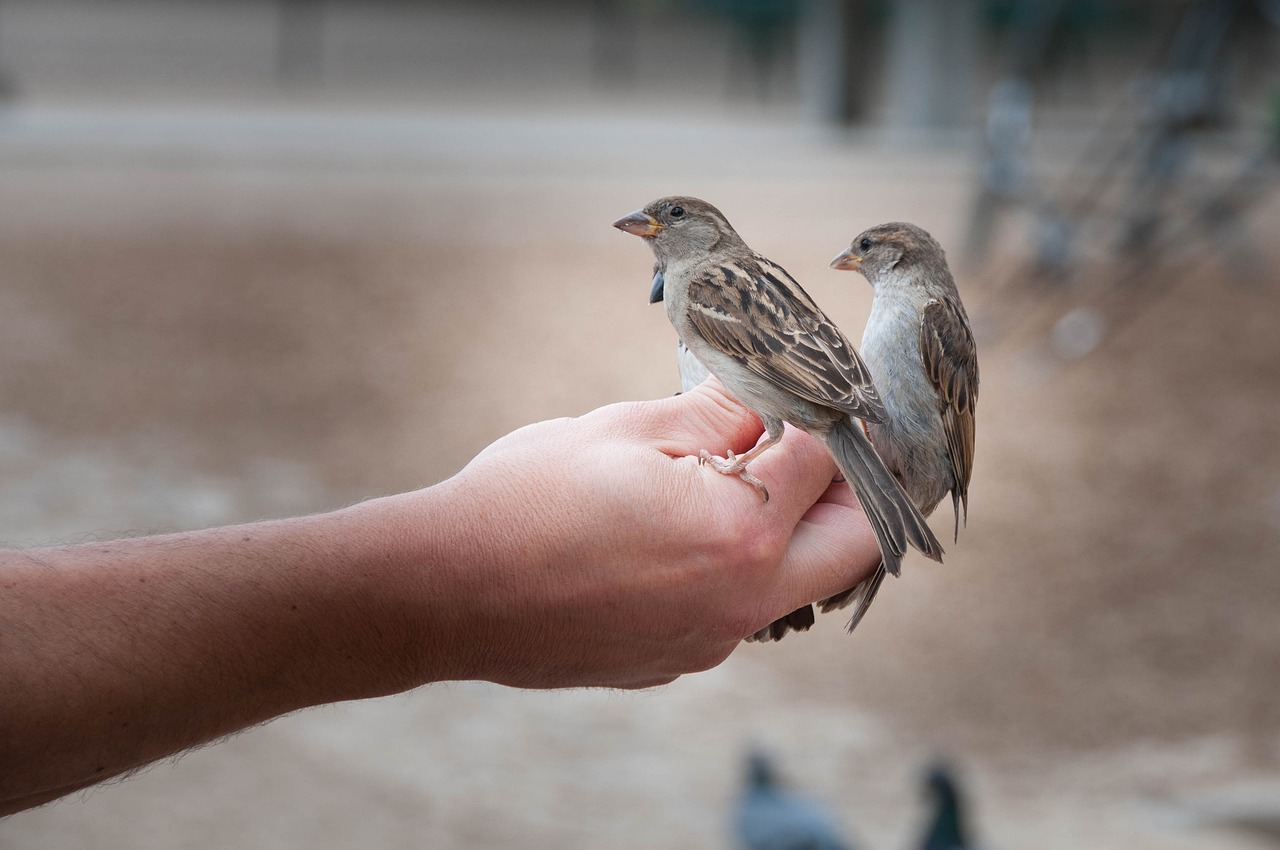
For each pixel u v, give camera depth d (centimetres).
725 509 224
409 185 2327
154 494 1156
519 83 4028
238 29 4312
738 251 321
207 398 1363
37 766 179
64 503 1118
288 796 806
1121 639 1002
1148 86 1736
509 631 211
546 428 230
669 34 4559
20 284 1653
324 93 3531
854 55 2984
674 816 805
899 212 2108
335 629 197
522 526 209
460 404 1367
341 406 1363
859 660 1007
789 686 973
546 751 884
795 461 239
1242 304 1747
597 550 212
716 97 3925
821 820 757
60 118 2722
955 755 855
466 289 1725
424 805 805
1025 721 913
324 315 1611
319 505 1146
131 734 185
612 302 1684
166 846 732
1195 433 1339
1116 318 1680
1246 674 948
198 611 189
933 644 1012
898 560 245
